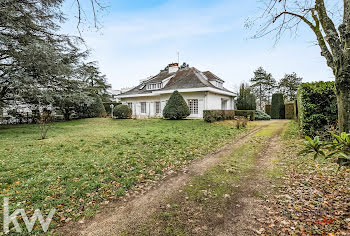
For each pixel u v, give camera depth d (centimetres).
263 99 4191
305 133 761
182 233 252
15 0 989
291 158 555
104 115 2194
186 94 2058
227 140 910
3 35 997
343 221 252
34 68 1141
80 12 543
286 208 299
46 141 805
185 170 505
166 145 758
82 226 270
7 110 1603
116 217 293
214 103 2100
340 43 387
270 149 702
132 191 384
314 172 427
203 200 339
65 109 2006
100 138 866
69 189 371
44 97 1268
